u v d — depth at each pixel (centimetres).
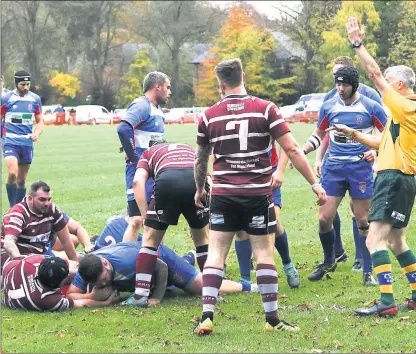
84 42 13438
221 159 1060
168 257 1317
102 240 1488
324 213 1457
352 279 1457
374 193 1180
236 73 1063
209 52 12838
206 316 1066
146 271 1256
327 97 1500
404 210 1166
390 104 1141
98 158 4503
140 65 13038
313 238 1895
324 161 1517
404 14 5891
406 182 1162
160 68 13175
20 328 1128
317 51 11788
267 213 1061
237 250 1381
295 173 3384
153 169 1281
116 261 1277
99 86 13488
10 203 2341
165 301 1305
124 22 13525
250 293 1357
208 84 12744
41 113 2377
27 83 2319
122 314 1208
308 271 1541
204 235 1323
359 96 1446
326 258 1468
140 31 13300
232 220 1068
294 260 1650
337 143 1448
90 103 13488
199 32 13275
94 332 1102
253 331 1080
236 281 1473
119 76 13700
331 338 1034
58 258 1232
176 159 1262
